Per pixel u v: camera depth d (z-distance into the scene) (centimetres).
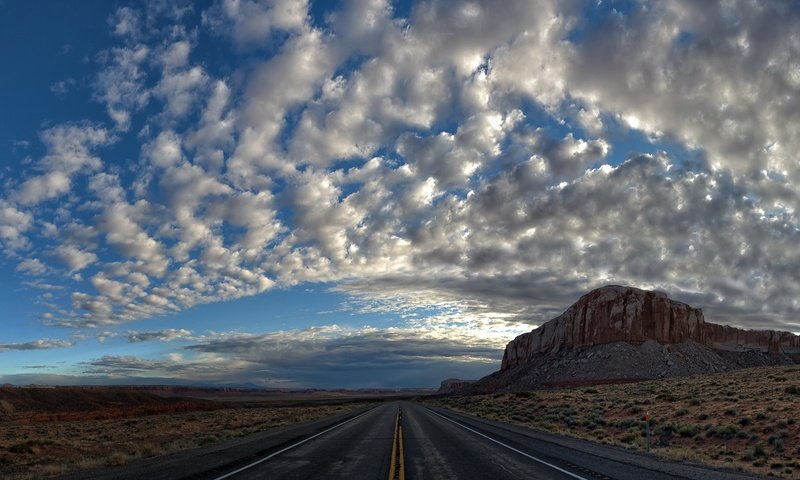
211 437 2917
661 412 3712
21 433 4531
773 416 2861
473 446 2164
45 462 2344
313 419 4941
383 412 6175
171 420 6103
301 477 1395
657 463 1630
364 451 2038
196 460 1805
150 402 11919
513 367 19175
